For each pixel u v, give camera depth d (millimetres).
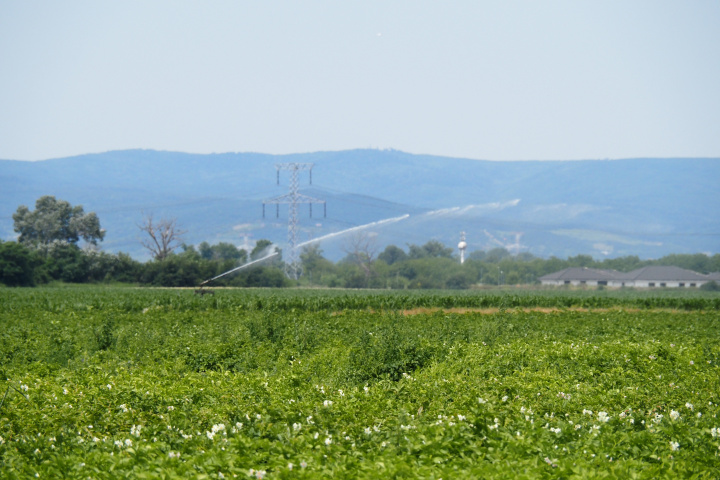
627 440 23516
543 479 19859
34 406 28391
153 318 77875
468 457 22125
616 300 135625
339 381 37469
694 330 71625
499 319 70000
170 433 24969
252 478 19641
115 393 29906
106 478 20266
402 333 53344
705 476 21078
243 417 25812
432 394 31719
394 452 21984
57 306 104062
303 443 22641
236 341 51469
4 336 56688
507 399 30891
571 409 29500
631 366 42125
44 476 20672
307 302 108188
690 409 29906
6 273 198375
